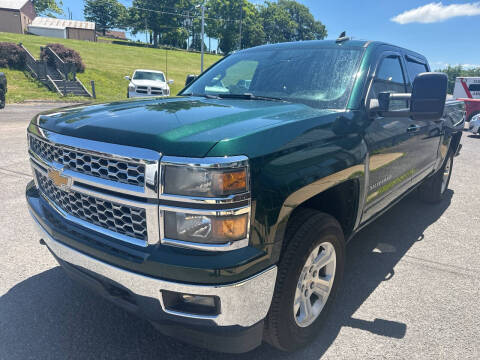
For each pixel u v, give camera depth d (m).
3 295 2.83
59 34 68.38
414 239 4.19
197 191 1.62
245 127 1.87
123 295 1.96
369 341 2.46
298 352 2.35
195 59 60.47
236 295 1.71
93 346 2.35
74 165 1.99
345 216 2.66
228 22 88.19
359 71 2.83
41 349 2.30
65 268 2.20
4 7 60.47
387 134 2.88
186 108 2.31
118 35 106.62
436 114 2.56
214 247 1.67
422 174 4.20
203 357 2.29
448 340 2.49
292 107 2.51
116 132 1.85
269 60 3.34
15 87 21.67
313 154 2.05
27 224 4.05
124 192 1.76
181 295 1.79
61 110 2.47
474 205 5.54
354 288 3.12
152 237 1.73
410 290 3.11
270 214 1.77
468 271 3.47
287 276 1.99
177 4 84.50
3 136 9.19
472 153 10.40
